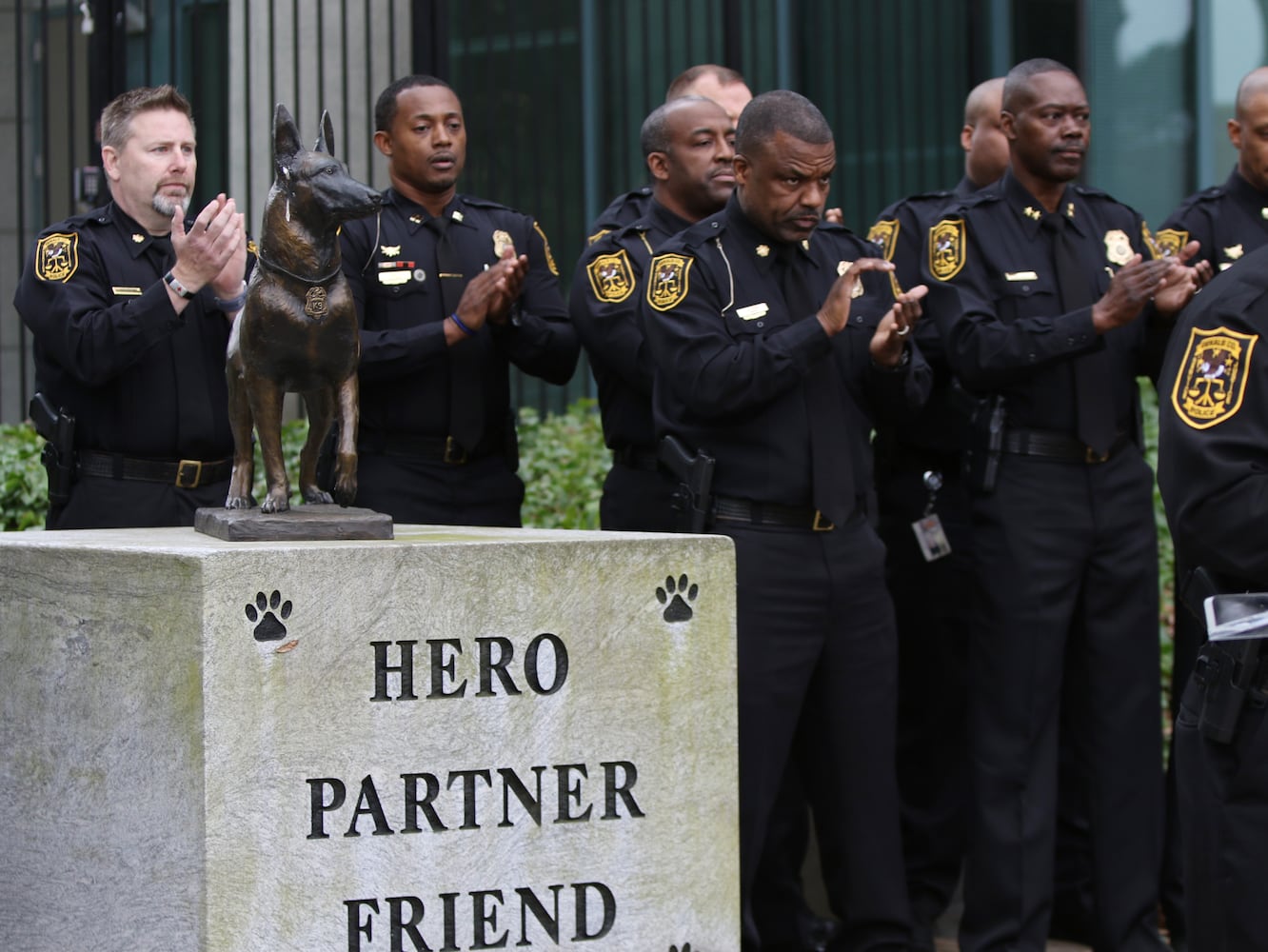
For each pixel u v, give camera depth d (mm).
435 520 6227
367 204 4371
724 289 5484
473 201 6594
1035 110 5934
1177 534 4219
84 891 4375
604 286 6199
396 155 6391
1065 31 11586
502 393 6395
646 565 4438
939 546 6188
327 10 10492
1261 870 4031
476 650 4266
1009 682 5758
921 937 6207
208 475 5898
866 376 5559
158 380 5781
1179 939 6227
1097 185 11727
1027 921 5742
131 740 4207
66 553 4340
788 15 11398
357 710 4152
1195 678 4203
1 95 12195
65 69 12109
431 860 4238
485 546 4258
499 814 4305
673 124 6340
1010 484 5785
